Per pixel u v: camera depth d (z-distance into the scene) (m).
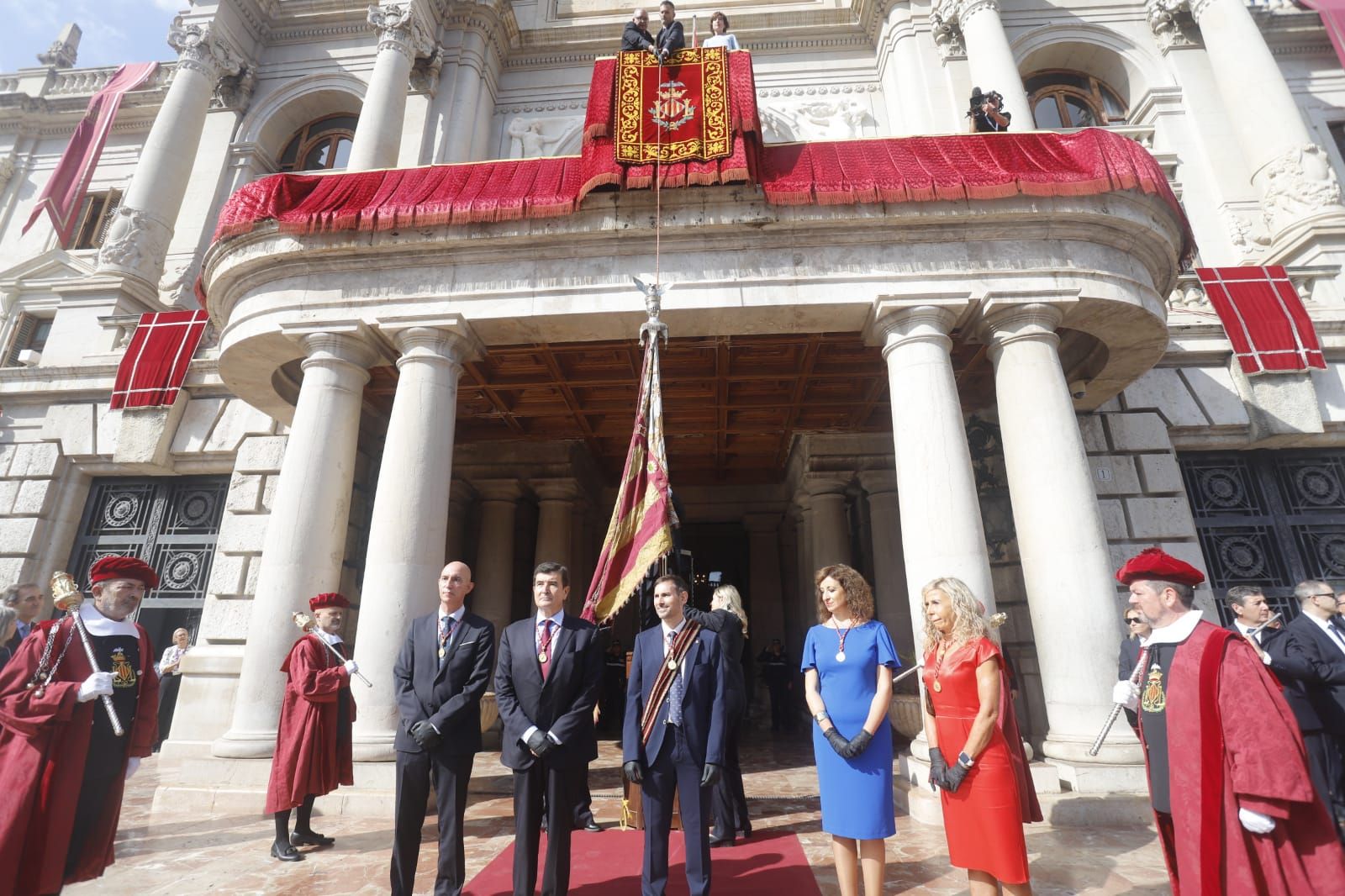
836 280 7.45
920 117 14.35
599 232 7.57
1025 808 3.50
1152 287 7.84
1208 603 10.39
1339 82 15.45
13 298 14.58
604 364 9.62
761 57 16.36
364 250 7.80
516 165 8.04
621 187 7.44
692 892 3.76
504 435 12.37
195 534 12.39
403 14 14.43
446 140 14.93
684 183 7.40
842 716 3.83
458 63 15.77
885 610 12.06
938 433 6.93
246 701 7.14
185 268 14.82
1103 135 7.59
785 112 15.54
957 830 3.43
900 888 4.44
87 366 12.93
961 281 7.43
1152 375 11.39
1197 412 11.16
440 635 4.35
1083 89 15.73
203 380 12.59
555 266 7.72
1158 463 10.91
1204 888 2.74
